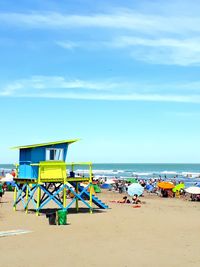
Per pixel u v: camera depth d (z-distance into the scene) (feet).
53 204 111.96
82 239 59.41
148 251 51.26
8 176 172.04
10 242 56.70
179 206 115.96
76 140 93.40
